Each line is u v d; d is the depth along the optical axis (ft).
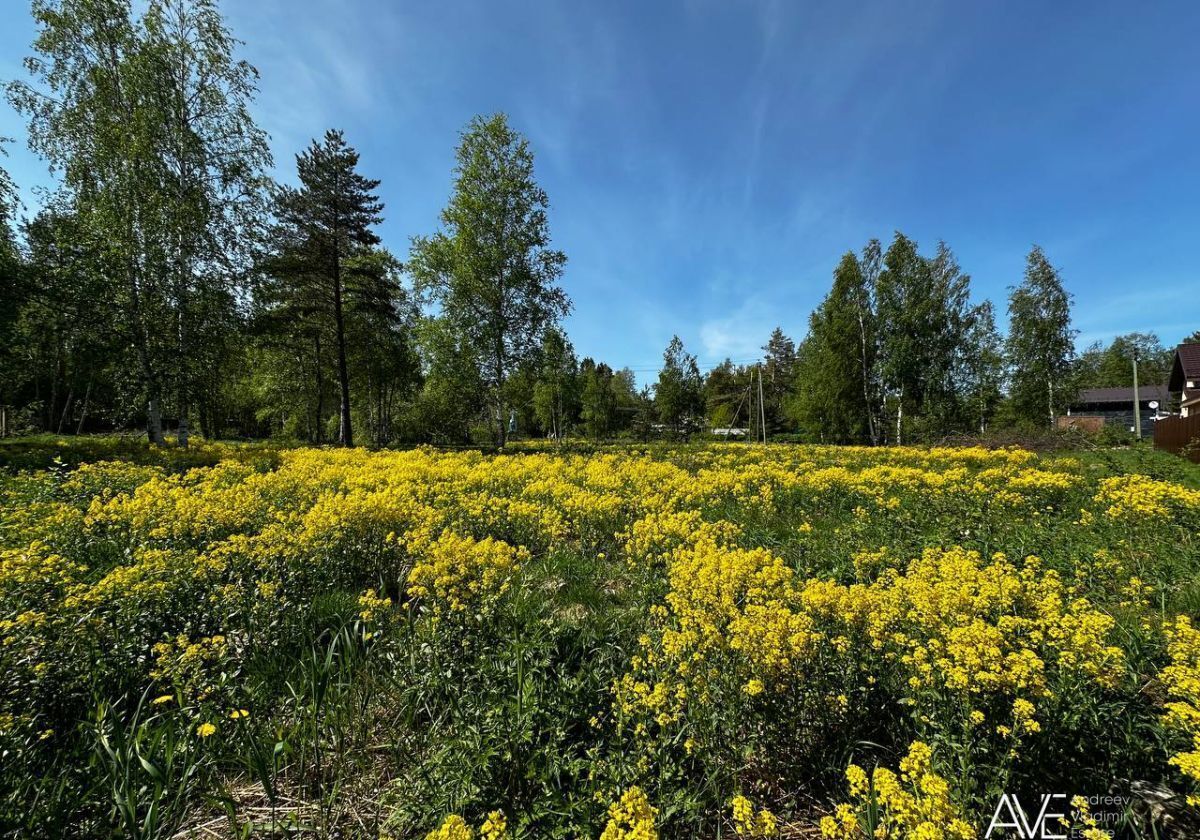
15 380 82.02
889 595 10.45
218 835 8.05
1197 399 81.30
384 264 109.09
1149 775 8.00
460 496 26.35
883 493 28.78
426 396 128.77
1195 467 40.57
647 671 9.87
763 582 12.51
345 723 10.32
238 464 39.73
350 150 77.41
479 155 77.61
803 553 18.93
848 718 8.89
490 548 15.02
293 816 8.10
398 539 18.45
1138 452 48.62
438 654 10.97
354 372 105.81
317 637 13.08
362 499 22.61
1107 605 13.98
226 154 60.59
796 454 66.03
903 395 113.29
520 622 12.62
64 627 10.48
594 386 168.86
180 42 56.95
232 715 9.07
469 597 12.36
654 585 15.06
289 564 15.61
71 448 50.72
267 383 104.22
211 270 59.57
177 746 8.64
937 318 111.96
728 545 19.43
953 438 81.71
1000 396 118.83
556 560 18.54
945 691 8.22
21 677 9.23
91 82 54.60
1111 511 21.11
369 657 12.04
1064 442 67.10
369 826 8.29
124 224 54.19
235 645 11.88
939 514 24.38
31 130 53.36
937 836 5.63
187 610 12.59
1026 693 7.91
